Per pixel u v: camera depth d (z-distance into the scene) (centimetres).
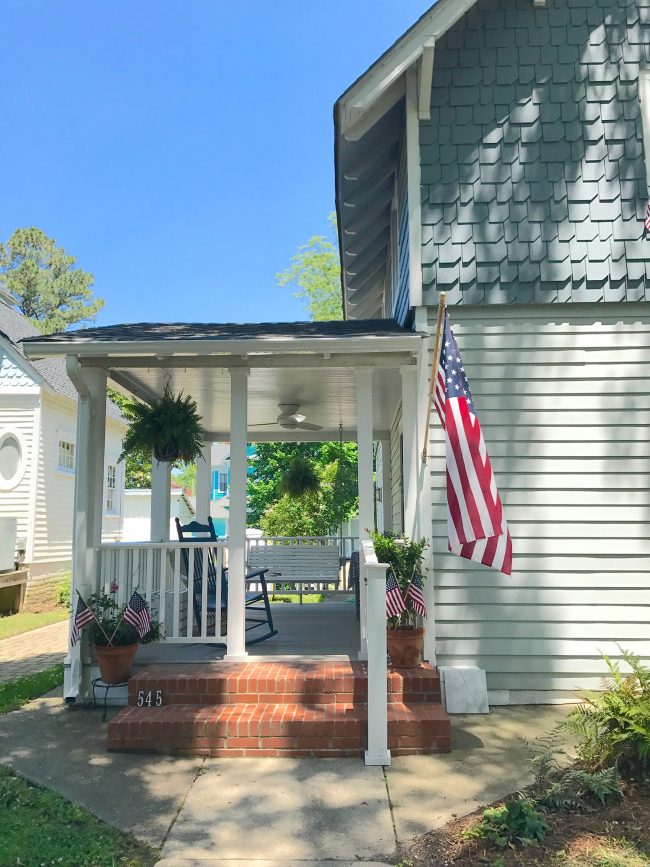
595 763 379
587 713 403
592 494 574
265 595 673
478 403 583
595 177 602
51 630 1051
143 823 343
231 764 425
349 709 470
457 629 560
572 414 582
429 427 554
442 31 574
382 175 719
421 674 497
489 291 588
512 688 556
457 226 597
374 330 610
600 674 557
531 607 562
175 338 538
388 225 827
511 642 559
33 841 319
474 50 617
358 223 812
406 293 630
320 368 604
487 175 603
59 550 1374
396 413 883
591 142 606
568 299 586
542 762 371
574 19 623
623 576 566
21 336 1466
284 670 510
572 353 587
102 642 531
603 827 325
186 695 489
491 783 389
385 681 430
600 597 564
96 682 542
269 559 1026
